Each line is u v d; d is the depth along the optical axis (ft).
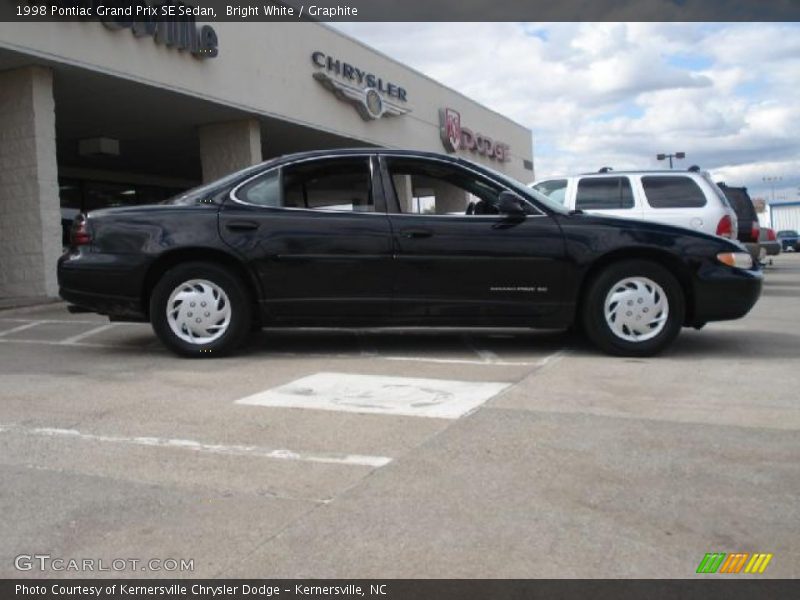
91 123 49.57
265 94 49.78
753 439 13.00
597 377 17.76
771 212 165.99
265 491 10.82
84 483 11.15
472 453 12.32
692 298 20.26
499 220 19.98
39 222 36.40
